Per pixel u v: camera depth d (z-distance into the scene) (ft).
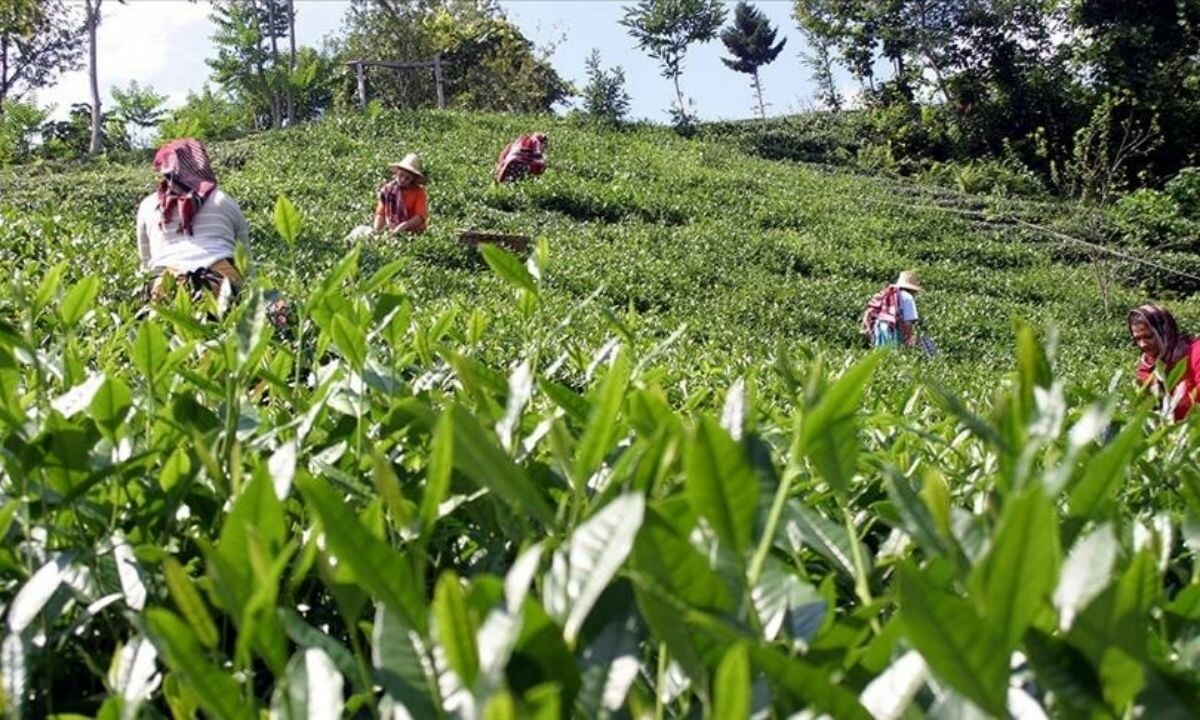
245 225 23.86
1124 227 104.01
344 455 5.25
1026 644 2.35
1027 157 141.90
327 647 3.23
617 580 2.91
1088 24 136.77
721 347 38.68
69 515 4.47
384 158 87.10
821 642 2.96
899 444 6.29
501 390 4.75
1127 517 5.34
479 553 4.42
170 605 4.13
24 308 5.21
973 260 91.30
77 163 94.89
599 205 84.02
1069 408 8.73
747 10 238.27
